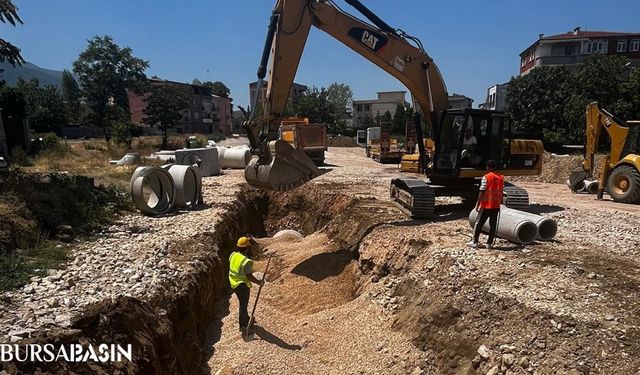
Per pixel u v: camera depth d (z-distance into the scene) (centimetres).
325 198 1720
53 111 6228
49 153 2845
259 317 873
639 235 1034
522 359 548
